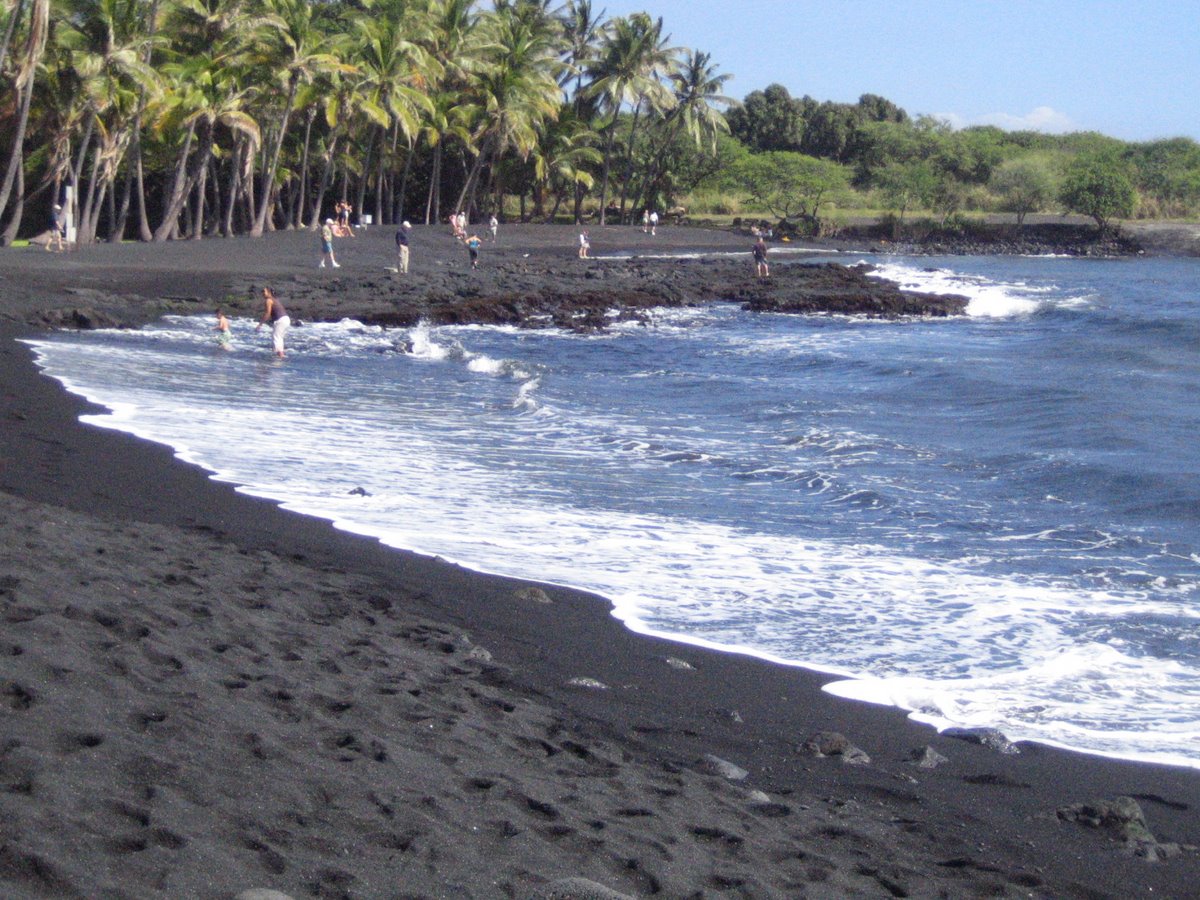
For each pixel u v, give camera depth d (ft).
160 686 17.85
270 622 23.86
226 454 44.52
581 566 32.63
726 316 122.11
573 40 262.47
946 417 63.41
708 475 46.91
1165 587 32.24
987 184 310.24
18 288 97.76
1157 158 325.83
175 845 12.49
